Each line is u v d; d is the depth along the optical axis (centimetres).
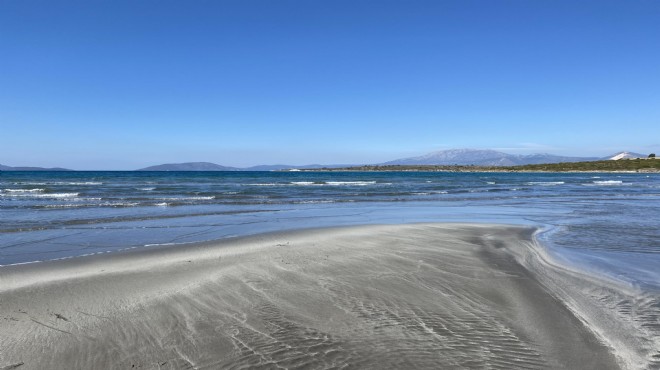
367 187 4681
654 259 912
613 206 2361
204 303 570
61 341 448
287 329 486
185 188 4109
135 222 1511
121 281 669
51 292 608
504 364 407
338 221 1625
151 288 632
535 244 1098
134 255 879
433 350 435
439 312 547
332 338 462
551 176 11238
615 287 681
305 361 409
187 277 696
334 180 7269
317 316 527
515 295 627
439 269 779
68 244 1070
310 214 1878
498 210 2127
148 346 441
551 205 2425
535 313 550
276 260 833
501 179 8462
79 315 521
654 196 3288
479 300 600
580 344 455
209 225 1466
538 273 770
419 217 1795
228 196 2997
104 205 2136
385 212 2000
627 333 488
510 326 503
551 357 423
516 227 1426
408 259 863
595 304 593
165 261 816
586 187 5012
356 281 686
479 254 937
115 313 529
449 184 5719
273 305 566
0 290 614
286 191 3762
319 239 1111
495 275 742
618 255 957
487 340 462
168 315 525
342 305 570
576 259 909
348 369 394
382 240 1102
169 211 1912
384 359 414
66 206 2052
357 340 457
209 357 417
